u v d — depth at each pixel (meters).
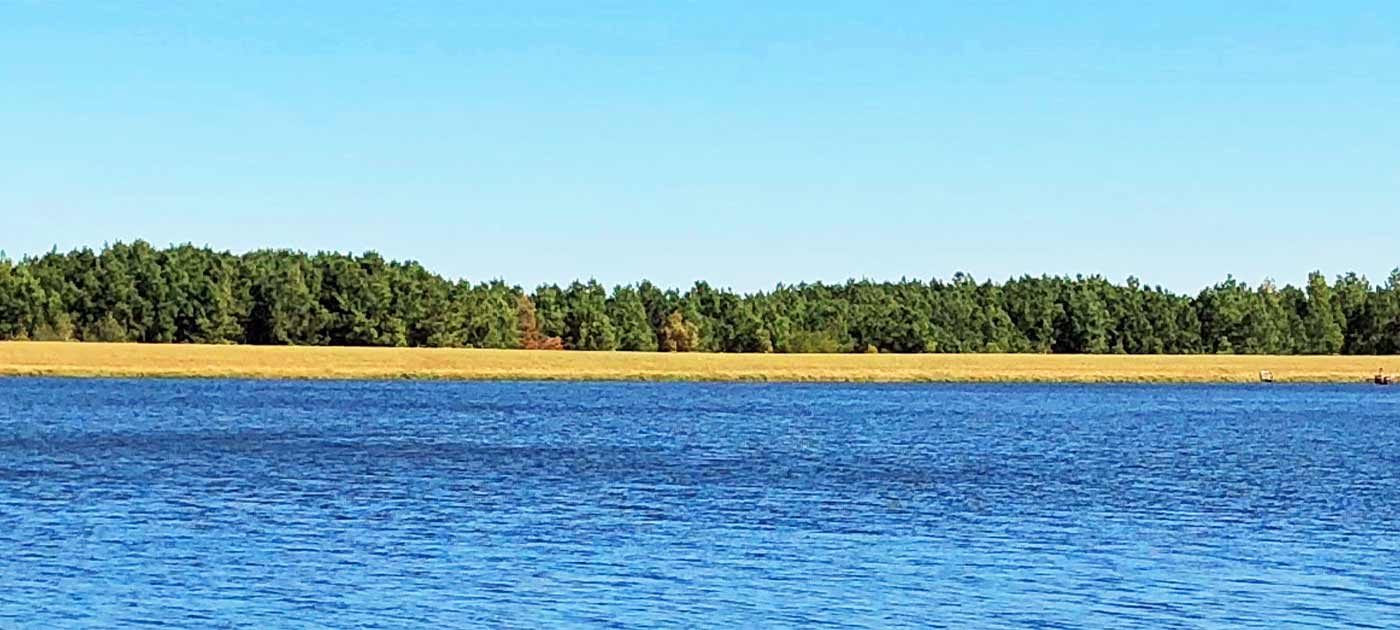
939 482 55.44
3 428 81.00
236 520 42.28
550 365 174.38
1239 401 138.00
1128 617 30.47
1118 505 48.00
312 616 29.75
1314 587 33.47
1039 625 29.80
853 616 30.30
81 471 56.38
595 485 53.09
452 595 31.73
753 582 33.44
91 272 198.12
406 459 63.78
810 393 145.00
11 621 29.02
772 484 54.03
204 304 199.12
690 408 113.62
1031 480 56.56
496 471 58.44
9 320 190.38
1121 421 102.38
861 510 45.97
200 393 124.38
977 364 191.12
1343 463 66.12
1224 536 40.81
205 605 30.53
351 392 131.75
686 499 48.69
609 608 30.70
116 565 34.56
